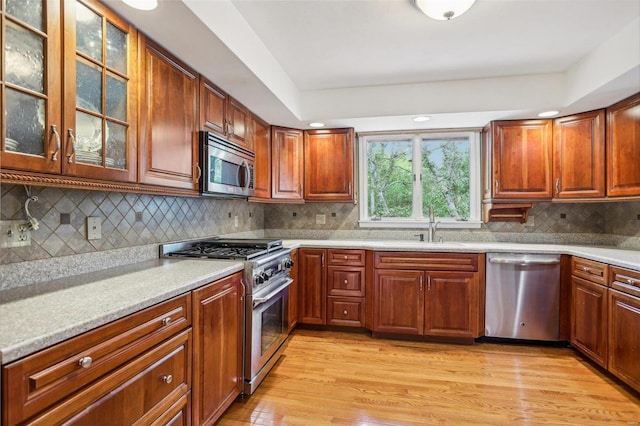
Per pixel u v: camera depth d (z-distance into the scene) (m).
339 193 3.48
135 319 1.14
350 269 3.15
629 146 2.49
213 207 2.88
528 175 3.08
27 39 1.08
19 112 1.06
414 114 2.99
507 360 2.58
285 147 3.42
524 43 2.27
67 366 0.90
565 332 2.80
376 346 2.86
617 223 3.06
